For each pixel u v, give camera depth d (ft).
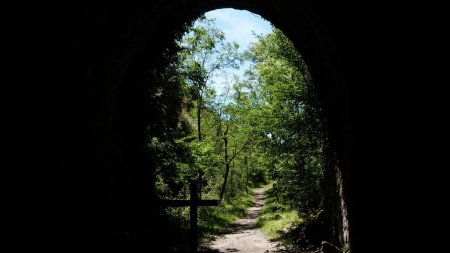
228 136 98.02
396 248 17.13
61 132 19.01
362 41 19.74
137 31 25.49
